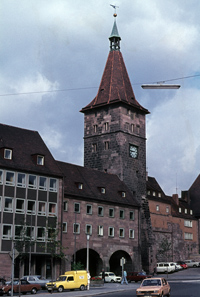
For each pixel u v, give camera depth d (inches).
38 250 2503.7
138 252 3245.6
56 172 2701.8
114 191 3253.0
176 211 4311.0
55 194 2669.8
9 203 2437.3
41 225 2551.7
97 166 3585.1
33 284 1831.9
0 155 2492.6
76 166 3203.7
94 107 3663.9
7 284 1873.8
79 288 1959.9
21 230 2332.7
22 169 2519.7
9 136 2694.4
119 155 3462.1
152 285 1365.7
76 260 2896.2
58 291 1907.0
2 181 2428.6
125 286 2214.6
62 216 2682.1
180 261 3735.2
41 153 2723.9
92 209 2977.4
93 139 3659.0
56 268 2618.1
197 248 4485.7
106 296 1541.6
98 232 2979.8
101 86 3750.0
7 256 2372.0
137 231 3280.0
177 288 1793.8
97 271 2982.3
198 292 1561.3
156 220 3865.7
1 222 2377.0
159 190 4138.8
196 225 4549.7
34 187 2568.9
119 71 3745.1
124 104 3570.4
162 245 3668.8
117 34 3865.7
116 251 3228.3
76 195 2871.6
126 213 3228.3
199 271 3484.3
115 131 3518.7
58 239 2632.9
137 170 3585.1
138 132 3668.8
